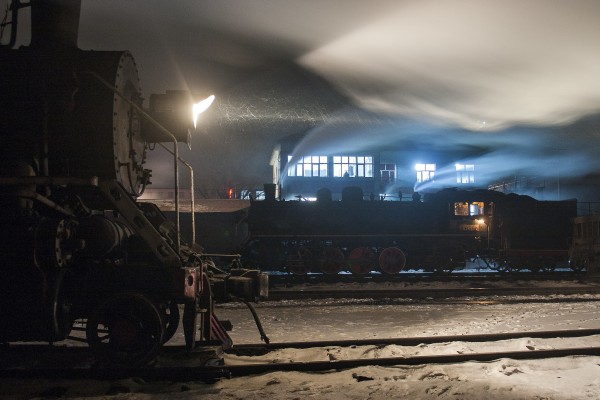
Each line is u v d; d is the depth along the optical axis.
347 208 22.64
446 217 22.84
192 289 6.65
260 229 22.14
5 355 7.53
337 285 18.30
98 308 6.45
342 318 11.53
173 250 6.62
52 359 7.37
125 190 6.70
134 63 7.60
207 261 7.98
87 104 6.71
